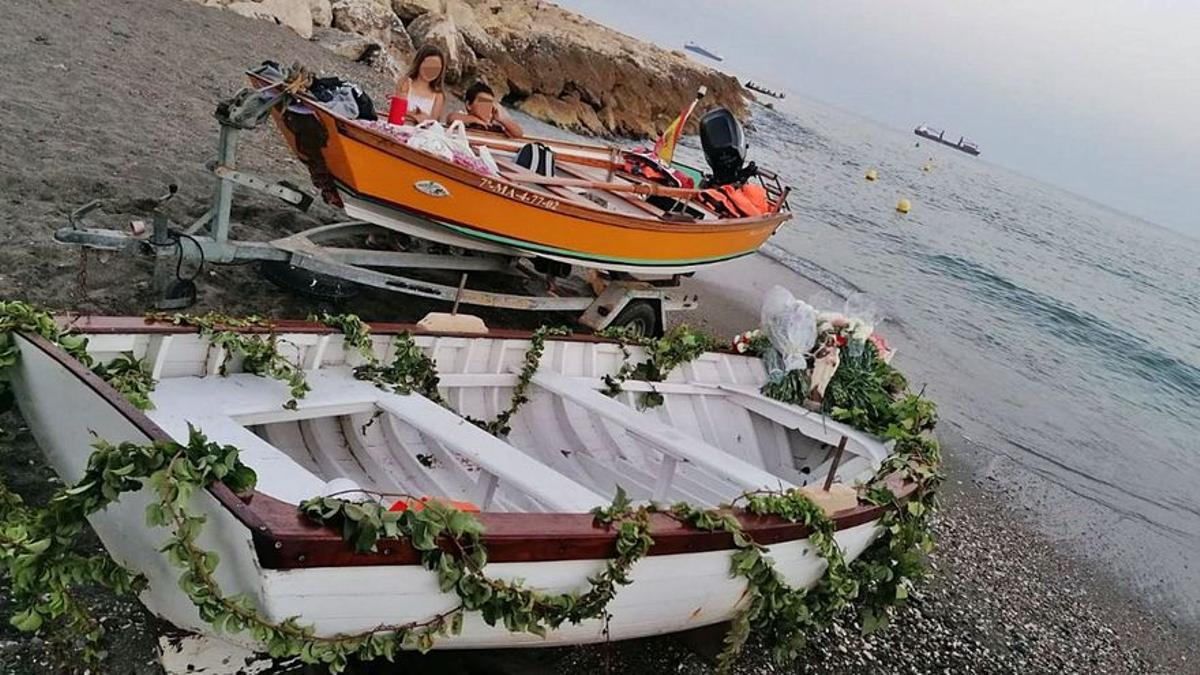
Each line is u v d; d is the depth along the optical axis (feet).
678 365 21.71
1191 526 34.78
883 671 17.71
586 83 104.37
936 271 75.97
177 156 30.78
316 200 31.48
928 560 24.03
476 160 23.25
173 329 13.39
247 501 9.26
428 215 22.57
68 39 40.09
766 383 22.12
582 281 33.63
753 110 213.66
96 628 11.05
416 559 9.83
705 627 15.42
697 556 12.51
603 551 11.33
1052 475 35.70
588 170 32.89
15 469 14.40
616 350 20.59
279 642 9.53
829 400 21.58
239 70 46.19
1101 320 76.28
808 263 60.49
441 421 14.61
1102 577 27.48
